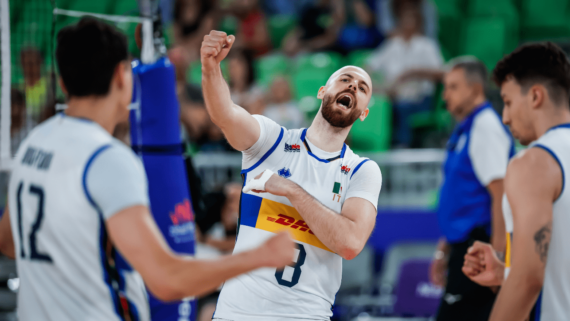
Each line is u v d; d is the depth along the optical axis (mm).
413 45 27531
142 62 10359
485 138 12852
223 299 8398
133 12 10781
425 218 20562
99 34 6219
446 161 14078
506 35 31000
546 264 7438
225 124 8172
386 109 24641
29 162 6328
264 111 24359
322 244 8320
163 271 5609
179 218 10234
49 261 6012
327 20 30500
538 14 31781
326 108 8555
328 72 28141
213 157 22203
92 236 5918
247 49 27375
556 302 7445
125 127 13094
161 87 10062
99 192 5770
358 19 30391
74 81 6211
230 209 18156
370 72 27047
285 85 25016
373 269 21250
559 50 8125
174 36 31438
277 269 8141
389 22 31266
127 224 5672
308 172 8516
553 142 7641
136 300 6430
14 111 12766
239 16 31484
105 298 6031
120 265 6281
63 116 6422
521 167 7562
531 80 8117
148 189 10016
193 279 5613
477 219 13094
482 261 9078
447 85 14039
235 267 5664
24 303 6176
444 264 14516
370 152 22953
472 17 31938
